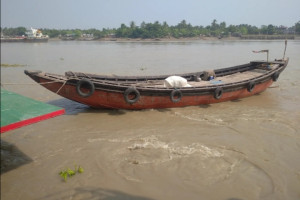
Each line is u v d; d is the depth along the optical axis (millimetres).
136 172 6191
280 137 7980
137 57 33219
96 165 6535
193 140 7863
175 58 31344
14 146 7648
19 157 7000
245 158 6742
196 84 12047
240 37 101875
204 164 6480
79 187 5684
